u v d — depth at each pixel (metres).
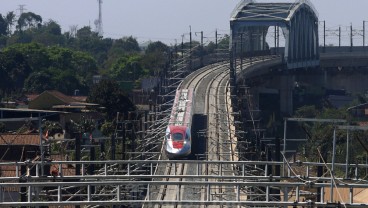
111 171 171.12
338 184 118.75
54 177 128.25
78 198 161.50
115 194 145.38
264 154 189.25
